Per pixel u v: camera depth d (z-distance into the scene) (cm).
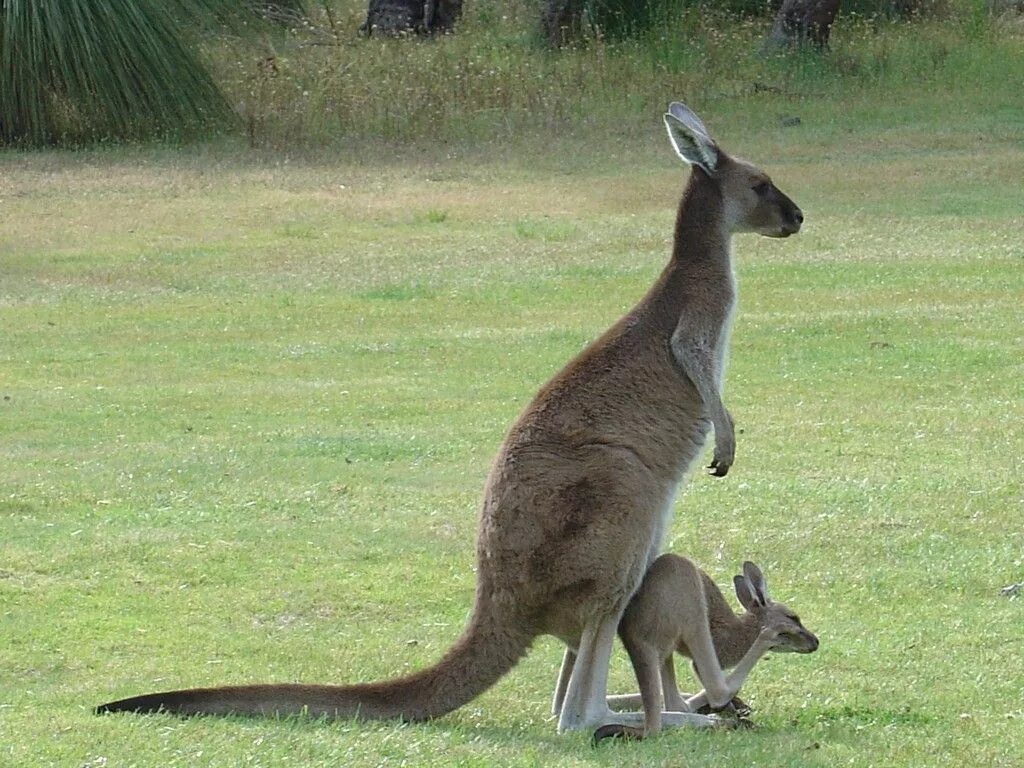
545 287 2058
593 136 3069
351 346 1775
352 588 1010
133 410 1510
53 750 679
